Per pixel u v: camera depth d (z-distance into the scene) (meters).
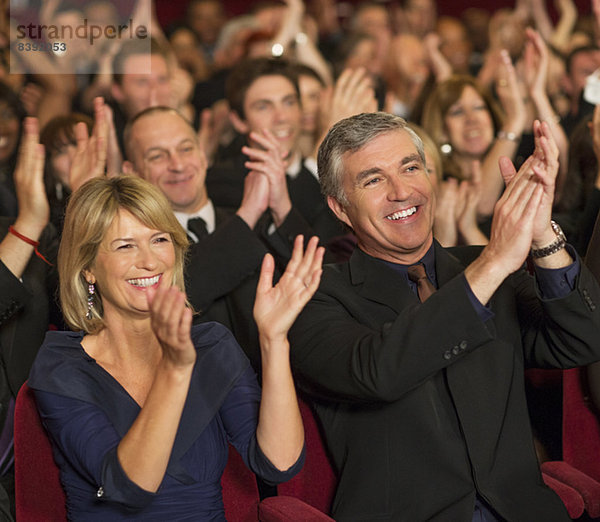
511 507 5.22
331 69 16.81
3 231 7.17
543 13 18.48
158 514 5.01
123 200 5.09
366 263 5.80
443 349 4.93
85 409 4.96
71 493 5.04
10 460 6.40
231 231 7.12
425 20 20.94
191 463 5.13
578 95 12.83
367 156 5.59
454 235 8.66
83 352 5.18
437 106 10.45
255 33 15.06
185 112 13.35
